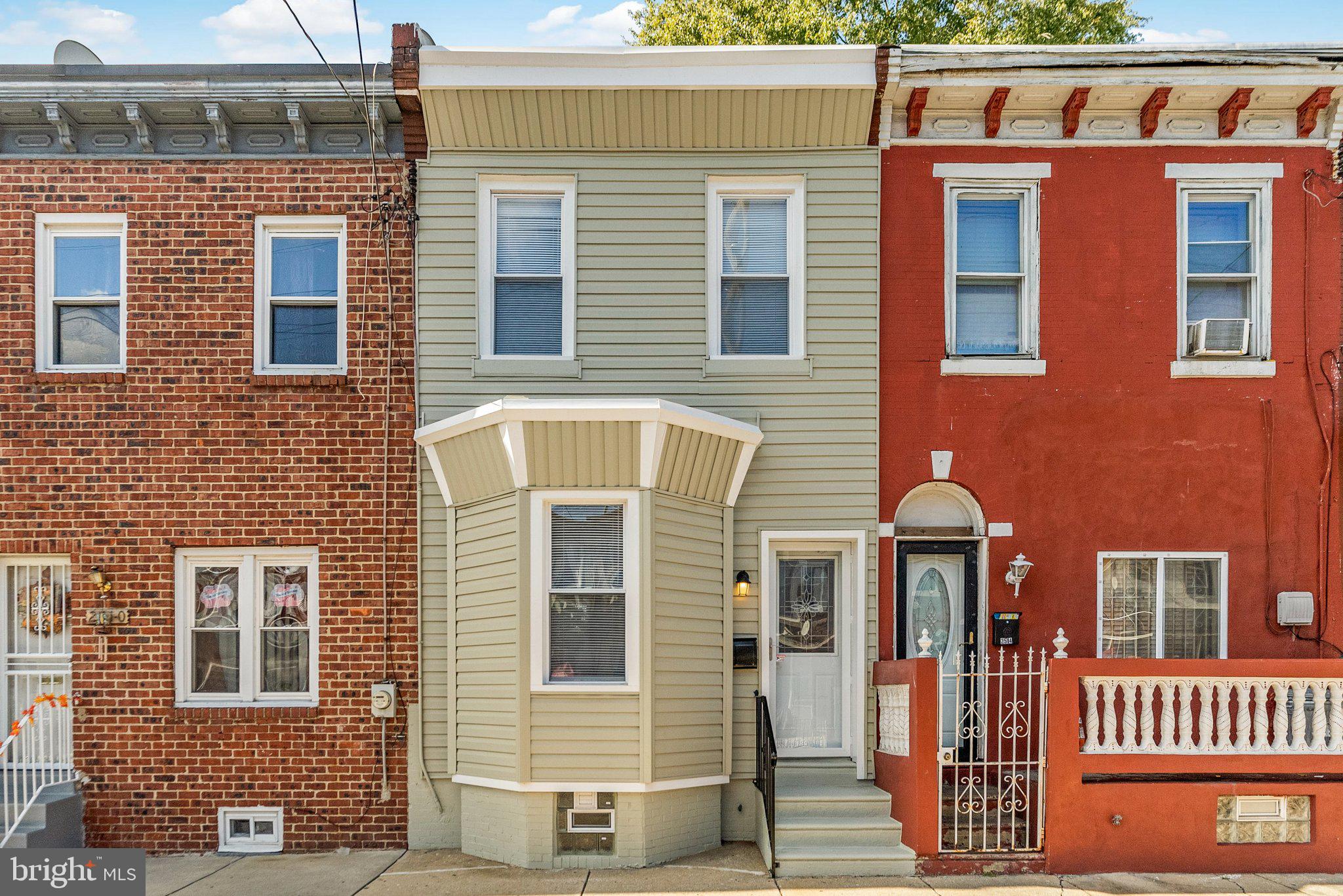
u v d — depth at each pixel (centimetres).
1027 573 888
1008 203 930
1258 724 777
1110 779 772
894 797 817
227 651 894
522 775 789
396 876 779
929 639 791
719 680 850
